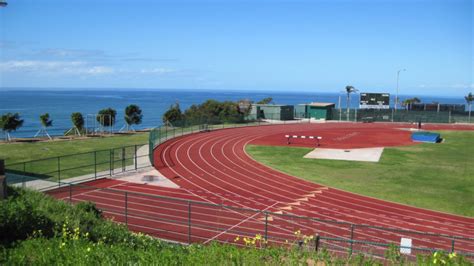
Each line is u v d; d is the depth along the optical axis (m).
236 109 74.62
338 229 19.30
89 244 8.36
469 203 24.27
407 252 13.02
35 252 7.72
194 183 28.14
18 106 171.62
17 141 46.25
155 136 45.00
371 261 8.58
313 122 78.12
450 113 81.50
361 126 71.44
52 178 27.44
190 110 73.56
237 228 19.05
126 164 33.28
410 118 82.31
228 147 44.22
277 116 79.06
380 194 26.05
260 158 38.47
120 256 7.53
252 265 7.68
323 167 34.72
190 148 42.44
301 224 19.88
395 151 43.84
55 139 48.69
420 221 20.86
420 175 31.86
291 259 7.92
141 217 20.17
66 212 12.44
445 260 7.42
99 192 24.66
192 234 18.16
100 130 59.81
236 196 25.11
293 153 41.66
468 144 49.62
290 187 27.62
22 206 10.23
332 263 8.30
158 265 7.21
